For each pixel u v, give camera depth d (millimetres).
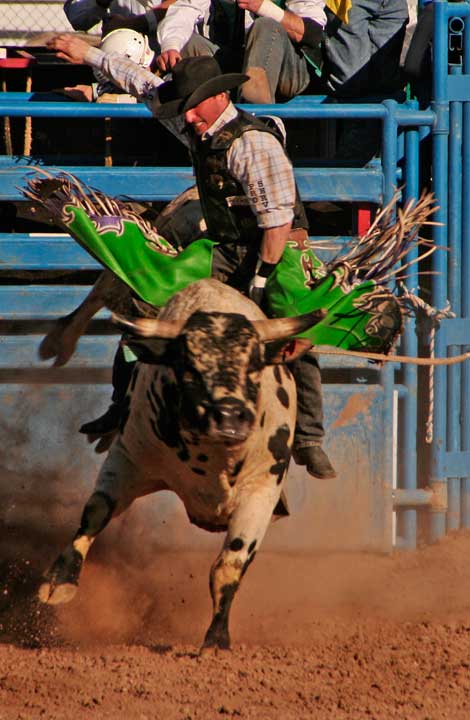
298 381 21812
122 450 19953
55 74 39094
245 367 17031
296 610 25125
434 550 29875
